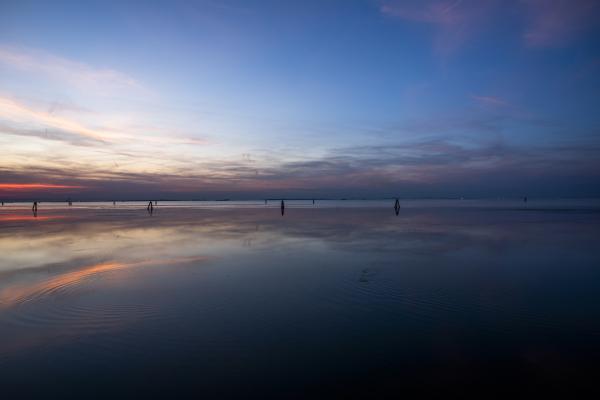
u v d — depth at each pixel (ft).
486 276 39.09
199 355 20.92
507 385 17.54
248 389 17.52
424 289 34.06
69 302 30.25
